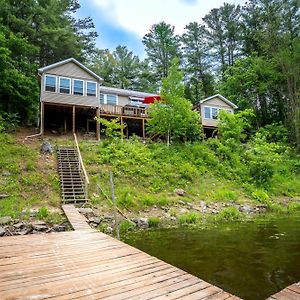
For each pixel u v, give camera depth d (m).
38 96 24.66
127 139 23.08
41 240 7.01
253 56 36.94
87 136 23.09
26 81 23.09
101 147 19.69
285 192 19.31
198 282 4.25
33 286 4.05
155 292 3.87
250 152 22.20
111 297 3.70
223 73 41.31
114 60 43.94
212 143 23.41
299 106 29.73
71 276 4.46
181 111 22.42
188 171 18.39
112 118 24.70
